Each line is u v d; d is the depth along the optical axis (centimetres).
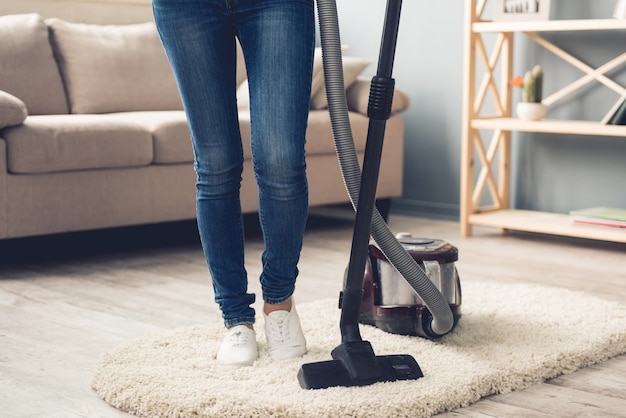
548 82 338
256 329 194
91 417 148
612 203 326
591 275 266
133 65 351
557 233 308
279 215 162
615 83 313
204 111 161
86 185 278
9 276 261
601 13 320
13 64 321
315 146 334
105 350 186
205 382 158
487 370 164
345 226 361
